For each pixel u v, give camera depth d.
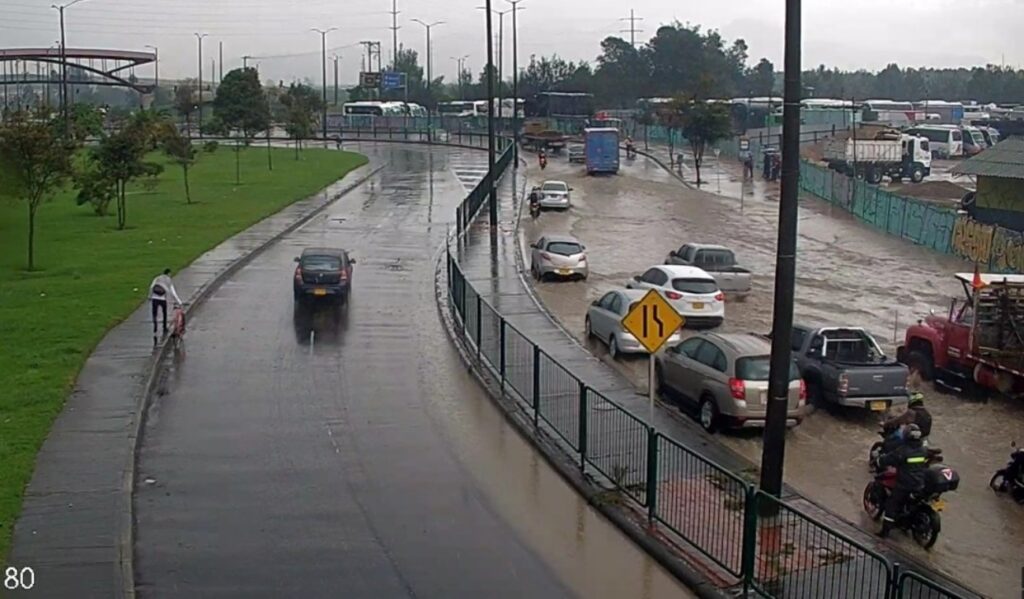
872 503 16.41
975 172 47.75
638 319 16.52
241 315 31.23
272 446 19.41
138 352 25.52
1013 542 15.94
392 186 72.00
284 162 89.62
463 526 15.73
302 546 14.80
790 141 15.30
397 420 21.33
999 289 23.45
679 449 16.17
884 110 113.19
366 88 166.12
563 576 14.00
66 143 42.28
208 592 13.23
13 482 16.45
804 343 23.27
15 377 22.77
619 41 155.75
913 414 16.36
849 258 46.16
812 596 12.73
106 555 13.87
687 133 80.50
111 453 18.03
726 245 49.03
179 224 49.94
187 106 116.75
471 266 41.50
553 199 59.44
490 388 23.45
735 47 171.88
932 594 12.57
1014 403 23.56
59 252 41.50
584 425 18.02
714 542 14.39
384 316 31.58
